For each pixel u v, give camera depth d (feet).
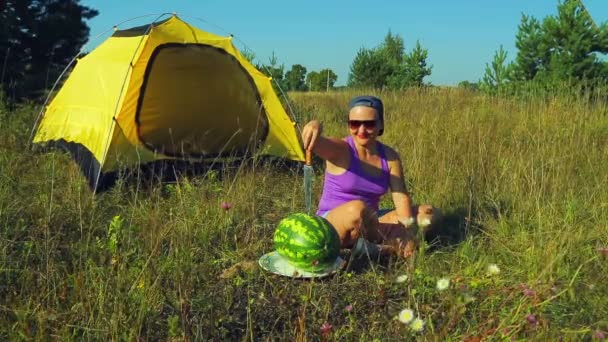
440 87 31.86
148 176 12.41
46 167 12.31
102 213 9.78
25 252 7.72
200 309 6.42
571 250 7.82
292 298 6.81
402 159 13.34
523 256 7.96
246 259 8.26
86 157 12.27
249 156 13.85
